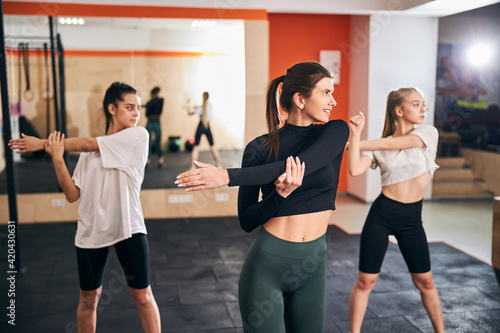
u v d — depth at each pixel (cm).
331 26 653
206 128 587
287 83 146
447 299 308
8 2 507
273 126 149
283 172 127
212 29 573
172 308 294
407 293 318
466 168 703
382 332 259
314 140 146
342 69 664
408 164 220
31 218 532
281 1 555
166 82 596
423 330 262
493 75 752
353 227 514
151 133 598
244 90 579
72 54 595
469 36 750
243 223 146
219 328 266
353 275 356
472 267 376
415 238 224
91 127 616
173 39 575
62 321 275
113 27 578
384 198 226
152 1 530
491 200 669
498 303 301
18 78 557
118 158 201
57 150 196
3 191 525
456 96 754
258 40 559
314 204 146
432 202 658
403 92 229
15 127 554
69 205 539
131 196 206
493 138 743
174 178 580
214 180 119
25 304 300
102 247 205
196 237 471
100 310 291
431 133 225
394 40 616
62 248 432
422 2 540
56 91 540
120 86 212
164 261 393
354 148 219
